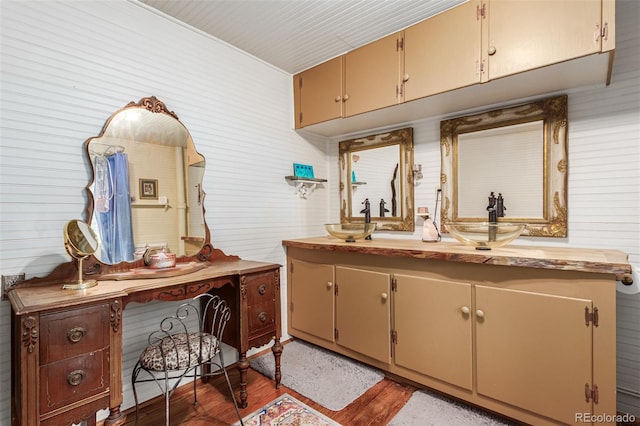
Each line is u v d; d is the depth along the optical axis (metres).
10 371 1.35
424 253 1.78
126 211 1.70
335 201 3.02
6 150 1.35
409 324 1.89
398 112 2.23
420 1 1.75
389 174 2.60
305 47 2.27
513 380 1.52
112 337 1.24
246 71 2.35
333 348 2.32
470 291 1.66
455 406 1.72
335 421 1.62
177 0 1.75
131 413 1.70
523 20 1.56
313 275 2.44
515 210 1.98
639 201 1.62
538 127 1.90
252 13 1.87
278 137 2.59
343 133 2.89
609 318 1.29
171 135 1.90
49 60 1.46
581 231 1.78
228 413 1.71
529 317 1.47
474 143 2.15
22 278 1.39
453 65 1.78
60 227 1.50
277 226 2.57
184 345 1.51
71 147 1.53
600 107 1.72
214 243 2.13
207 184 2.10
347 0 1.74
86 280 1.48
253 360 2.29
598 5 1.38
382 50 2.11
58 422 1.10
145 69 1.80
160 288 1.46
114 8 1.68
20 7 1.38
